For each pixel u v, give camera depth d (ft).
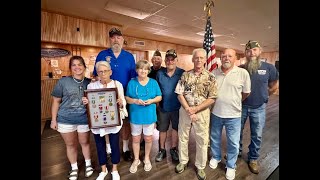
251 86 6.42
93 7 11.96
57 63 14.44
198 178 6.35
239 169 6.98
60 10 12.59
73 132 6.11
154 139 10.03
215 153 6.93
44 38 12.79
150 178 6.39
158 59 8.54
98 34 15.08
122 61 6.93
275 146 9.27
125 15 13.44
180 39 22.89
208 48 7.79
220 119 6.30
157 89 6.56
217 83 6.03
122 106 5.96
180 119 6.44
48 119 13.80
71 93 5.76
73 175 6.35
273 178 6.37
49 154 8.32
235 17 13.53
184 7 11.68
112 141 6.00
